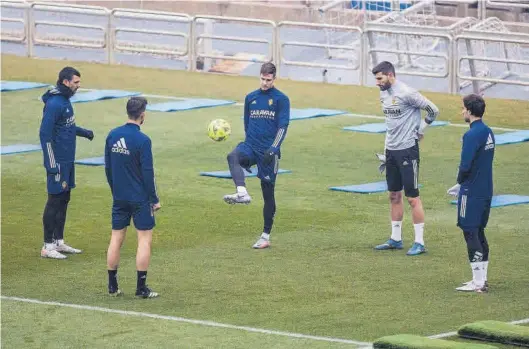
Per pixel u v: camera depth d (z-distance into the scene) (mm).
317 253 50219
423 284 45438
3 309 42438
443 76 89750
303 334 39250
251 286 45281
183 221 55625
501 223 54969
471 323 39156
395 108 49656
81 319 41188
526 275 46594
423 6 103125
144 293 43812
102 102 85688
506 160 68438
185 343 38344
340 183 63312
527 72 96250
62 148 49531
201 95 88562
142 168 43344
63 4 106188
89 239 52688
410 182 49688
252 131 51438
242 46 107812
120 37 111875
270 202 51062
